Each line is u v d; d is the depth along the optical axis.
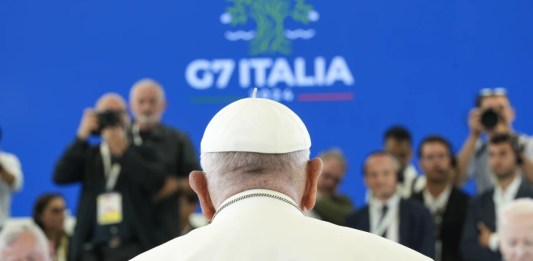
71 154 18.41
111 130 18.39
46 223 18.53
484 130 19.33
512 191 17.09
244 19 23.55
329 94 23.23
